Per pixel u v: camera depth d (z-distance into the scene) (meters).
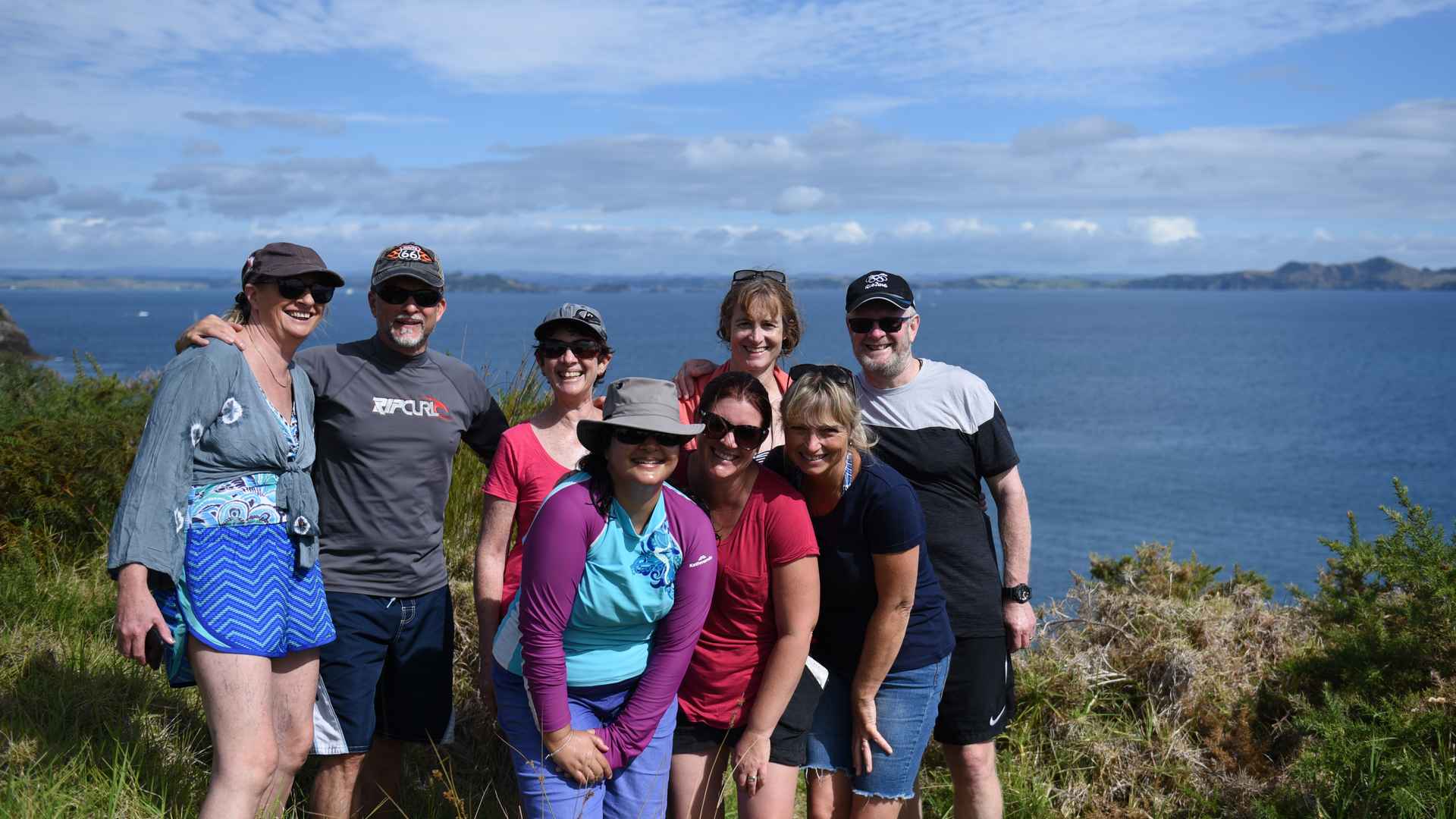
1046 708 5.02
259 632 3.19
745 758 3.43
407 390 3.88
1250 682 5.08
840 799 3.96
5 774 3.49
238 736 3.14
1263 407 66.94
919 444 3.98
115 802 3.42
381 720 3.97
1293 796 4.13
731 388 3.33
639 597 3.22
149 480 3.03
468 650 4.95
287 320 3.40
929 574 3.74
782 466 3.66
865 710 3.63
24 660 4.43
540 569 3.15
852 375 3.52
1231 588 5.84
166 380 3.16
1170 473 39.56
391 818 4.13
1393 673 4.41
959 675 3.92
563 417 3.86
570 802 3.28
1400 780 3.82
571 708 3.33
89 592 5.43
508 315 189.12
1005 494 4.12
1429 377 93.19
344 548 3.78
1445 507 32.50
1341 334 179.25
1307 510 32.12
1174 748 4.74
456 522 5.85
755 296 4.20
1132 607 5.46
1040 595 18.77
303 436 3.46
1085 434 52.75
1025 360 111.69
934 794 4.71
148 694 4.35
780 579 3.40
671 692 3.35
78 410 7.57
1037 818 4.48
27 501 5.98
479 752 4.67
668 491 3.33
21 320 176.88
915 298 4.11
